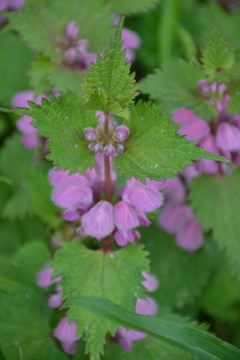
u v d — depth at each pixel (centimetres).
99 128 44
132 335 47
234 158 51
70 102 43
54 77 52
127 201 45
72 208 45
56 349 48
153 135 43
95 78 42
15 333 48
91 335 44
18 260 51
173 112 51
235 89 48
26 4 54
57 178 45
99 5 53
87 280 45
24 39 52
